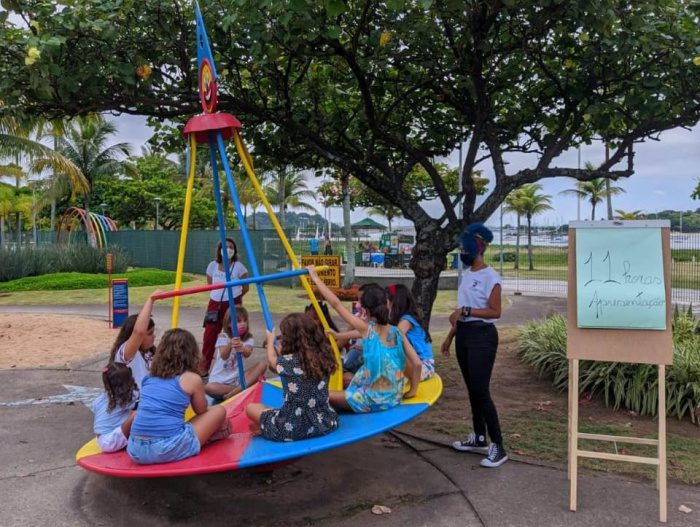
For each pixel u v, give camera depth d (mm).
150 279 22125
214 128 4691
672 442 5168
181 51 5891
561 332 7445
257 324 11961
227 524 3775
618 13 5461
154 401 3607
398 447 5066
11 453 4957
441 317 13203
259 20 5109
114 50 5605
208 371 7297
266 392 4969
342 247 35281
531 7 5680
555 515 3832
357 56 6402
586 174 6492
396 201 6840
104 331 11047
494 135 6844
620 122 7047
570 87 6395
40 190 39531
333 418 3924
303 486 4305
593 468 4602
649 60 6160
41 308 15414
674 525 3703
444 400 6426
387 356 4324
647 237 4020
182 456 3580
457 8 5262
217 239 24422
